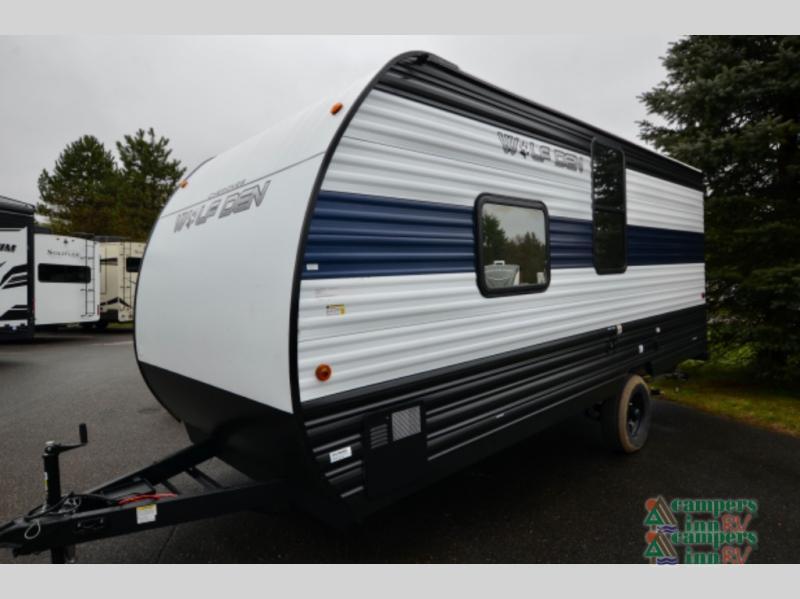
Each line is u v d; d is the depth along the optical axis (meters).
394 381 2.42
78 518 2.03
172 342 2.93
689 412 5.67
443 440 2.64
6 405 6.06
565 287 3.55
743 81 6.02
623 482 3.78
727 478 3.86
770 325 6.16
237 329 2.34
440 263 2.63
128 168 25.81
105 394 6.62
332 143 2.15
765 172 6.47
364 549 2.87
